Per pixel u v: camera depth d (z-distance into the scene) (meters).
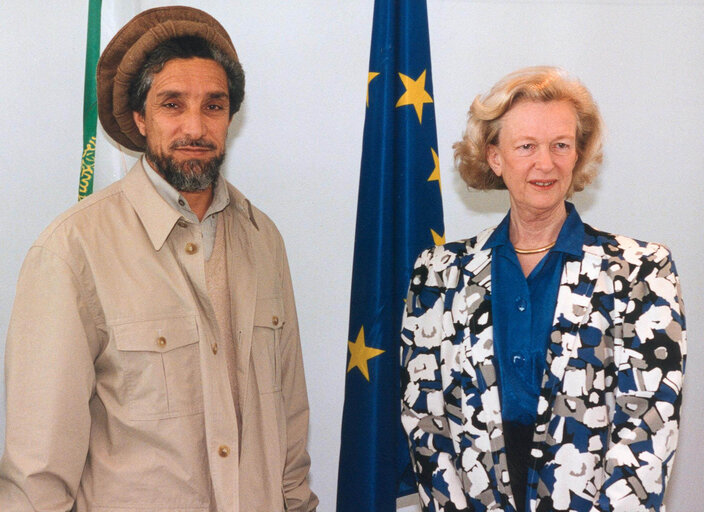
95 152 2.00
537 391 1.43
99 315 1.37
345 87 2.23
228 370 1.49
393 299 1.90
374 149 1.92
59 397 1.30
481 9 2.24
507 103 1.48
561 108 1.47
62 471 1.31
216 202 1.55
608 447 1.39
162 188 1.48
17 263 2.10
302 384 1.71
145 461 1.36
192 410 1.40
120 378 1.37
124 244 1.42
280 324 1.60
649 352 1.38
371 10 2.22
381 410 1.86
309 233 2.25
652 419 1.35
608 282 1.44
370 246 1.90
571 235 1.49
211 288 1.51
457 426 1.50
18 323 1.34
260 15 2.20
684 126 2.25
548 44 2.24
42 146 2.11
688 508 2.27
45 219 2.12
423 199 1.92
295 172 2.23
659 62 2.24
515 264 1.51
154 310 1.39
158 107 1.45
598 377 1.40
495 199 2.28
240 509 1.43
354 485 1.87
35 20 2.10
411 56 1.94
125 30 1.50
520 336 1.46
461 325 1.52
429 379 1.55
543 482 1.39
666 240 2.27
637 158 2.25
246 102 2.21
